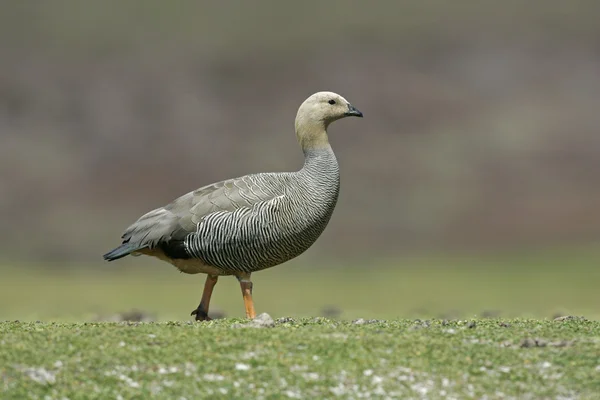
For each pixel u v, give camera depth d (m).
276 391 10.83
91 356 11.57
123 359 11.51
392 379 11.19
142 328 13.00
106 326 13.41
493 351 12.12
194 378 11.06
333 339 12.39
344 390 10.91
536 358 11.91
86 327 13.29
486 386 11.11
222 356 11.66
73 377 11.01
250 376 11.14
